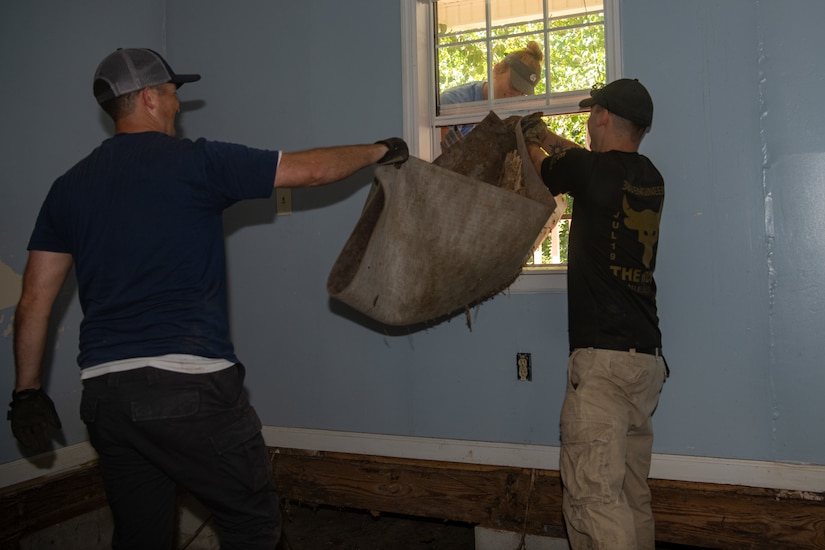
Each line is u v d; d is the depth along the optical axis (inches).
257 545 72.4
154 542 74.2
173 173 68.4
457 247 87.9
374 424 124.0
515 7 115.8
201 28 136.6
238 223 134.6
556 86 113.6
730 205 99.3
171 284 68.1
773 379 98.1
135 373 65.8
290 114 129.2
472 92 119.6
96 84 73.6
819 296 95.6
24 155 113.3
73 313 120.8
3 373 108.9
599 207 84.0
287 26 128.9
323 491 125.2
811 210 95.5
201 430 67.2
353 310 125.0
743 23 97.7
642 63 102.9
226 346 71.5
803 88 95.3
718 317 100.6
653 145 102.8
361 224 86.3
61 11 119.8
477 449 116.2
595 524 78.2
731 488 100.0
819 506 95.1
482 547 113.0
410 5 118.0
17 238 112.0
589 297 85.2
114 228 68.0
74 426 120.3
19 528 108.3
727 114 99.0
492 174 107.7
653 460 104.7
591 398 82.4
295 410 130.4
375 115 122.0
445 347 118.3
